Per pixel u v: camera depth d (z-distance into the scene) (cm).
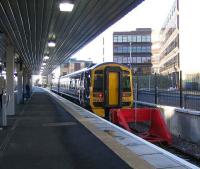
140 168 741
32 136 1194
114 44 13825
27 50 2970
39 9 1395
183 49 8725
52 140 1112
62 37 2233
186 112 1456
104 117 2153
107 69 2153
